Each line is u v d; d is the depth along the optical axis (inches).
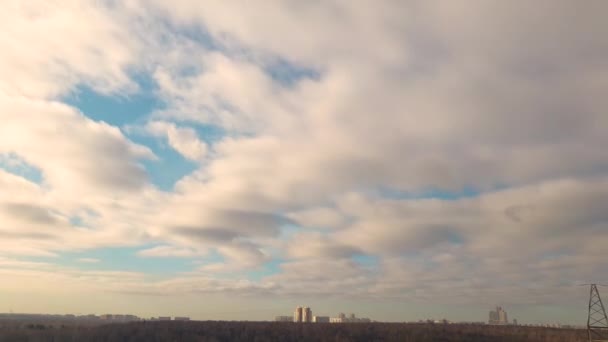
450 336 6530.5
